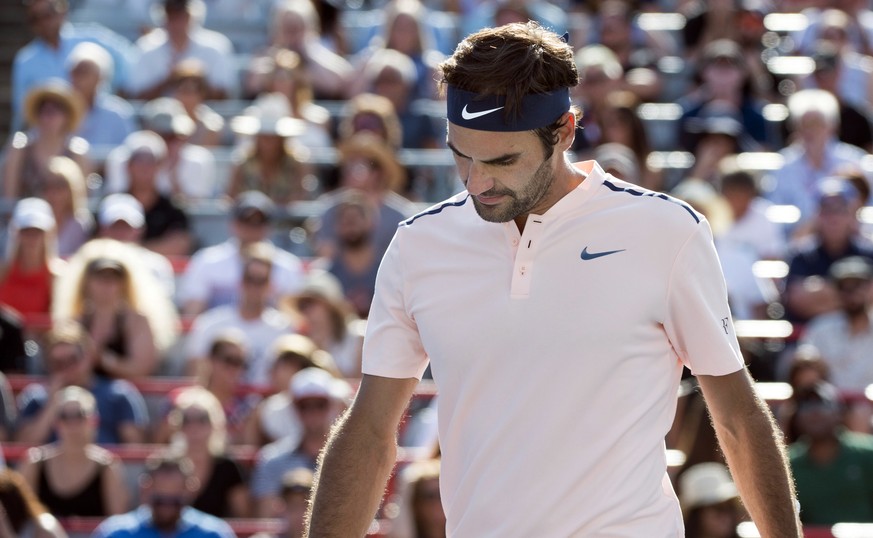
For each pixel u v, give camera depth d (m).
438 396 8.46
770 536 8.30
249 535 21.36
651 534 8.14
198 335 25.45
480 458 8.23
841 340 24.86
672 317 8.20
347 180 28.81
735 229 28.22
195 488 21.80
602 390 8.05
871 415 23.69
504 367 8.16
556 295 8.11
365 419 8.65
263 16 39.41
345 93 35.19
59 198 28.69
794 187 30.77
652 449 8.20
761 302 26.50
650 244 8.14
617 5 37.41
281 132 30.41
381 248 27.95
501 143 7.91
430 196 31.19
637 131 30.48
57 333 23.67
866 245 27.11
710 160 31.38
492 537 8.20
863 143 33.38
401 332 8.64
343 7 41.22
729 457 8.43
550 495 8.09
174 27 35.50
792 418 21.94
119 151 30.89
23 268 26.83
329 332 25.05
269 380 24.88
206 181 31.14
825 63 34.09
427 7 39.47
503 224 8.29
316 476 8.77
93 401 22.70
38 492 21.98
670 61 36.66
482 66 7.90
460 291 8.31
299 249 29.42
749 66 34.56
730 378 8.23
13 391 24.61
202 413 21.84
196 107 33.09
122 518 20.66
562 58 8.05
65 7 39.00
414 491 19.97
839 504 21.41
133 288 25.31
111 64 35.91
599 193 8.29
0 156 35.41
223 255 27.39
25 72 35.22
